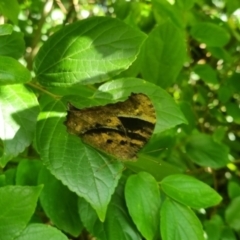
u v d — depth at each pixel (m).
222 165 0.27
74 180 0.16
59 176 0.16
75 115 0.17
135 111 0.17
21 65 0.16
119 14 0.33
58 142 0.16
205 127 0.35
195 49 0.36
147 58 0.24
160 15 0.30
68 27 0.18
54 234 0.16
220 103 0.34
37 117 0.16
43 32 0.42
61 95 0.19
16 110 0.16
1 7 0.24
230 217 0.26
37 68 0.18
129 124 0.17
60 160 0.16
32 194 0.16
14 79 0.16
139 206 0.19
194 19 0.29
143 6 0.33
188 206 0.19
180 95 0.33
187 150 0.27
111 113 0.17
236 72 0.31
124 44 0.18
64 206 0.19
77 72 0.18
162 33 0.24
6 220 0.16
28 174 0.19
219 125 0.35
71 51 0.18
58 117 0.17
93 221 0.19
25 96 0.16
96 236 0.19
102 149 0.17
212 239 0.25
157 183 0.19
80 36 0.18
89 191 0.16
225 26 0.32
